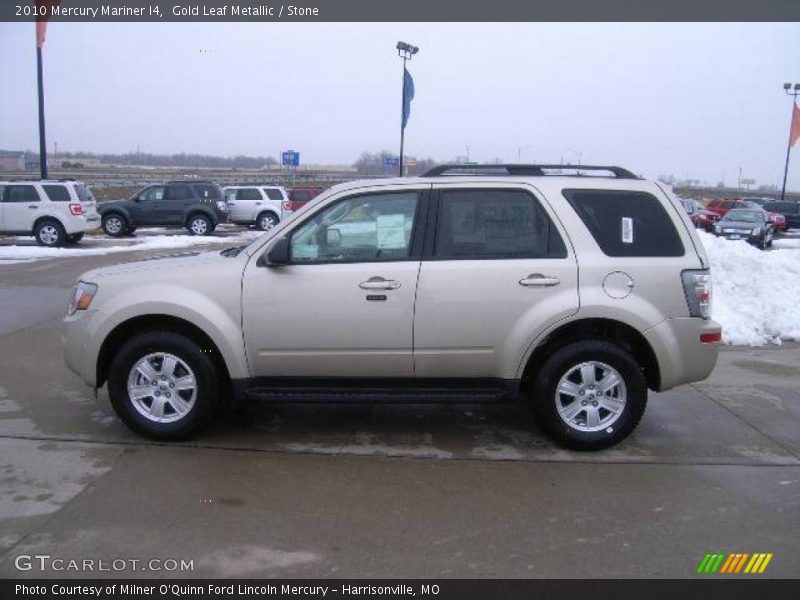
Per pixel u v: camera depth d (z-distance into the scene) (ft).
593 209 15.98
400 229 15.92
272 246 15.72
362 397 16.14
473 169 16.88
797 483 14.57
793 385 22.08
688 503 13.52
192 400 16.11
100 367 16.48
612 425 16.03
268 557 11.33
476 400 16.05
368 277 15.58
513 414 18.94
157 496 13.44
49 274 45.14
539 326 15.49
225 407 19.08
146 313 15.80
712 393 21.09
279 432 17.24
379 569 11.02
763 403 20.15
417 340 15.71
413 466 15.19
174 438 16.25
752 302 31.45
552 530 12.34
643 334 15.64
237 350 15.81
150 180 232.12
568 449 16.26
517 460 15.62
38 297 36.14
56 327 28.89
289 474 14.62
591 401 16.07
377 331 15.69
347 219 15.94
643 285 15.66
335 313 15.65
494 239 15.87
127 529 12.14
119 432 16.92
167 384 16.19
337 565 11.12
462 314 15.60
